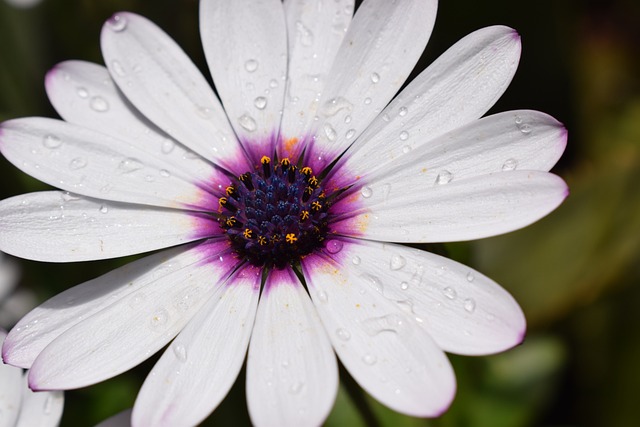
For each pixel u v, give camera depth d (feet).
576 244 0.62
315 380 0.49
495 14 0.65
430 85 0.53
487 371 0.62
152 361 0.62
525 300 0.62
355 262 0.52
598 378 0.63
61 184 0.54
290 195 0.55
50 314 0.52
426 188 0.52
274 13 0.56
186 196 0.55
